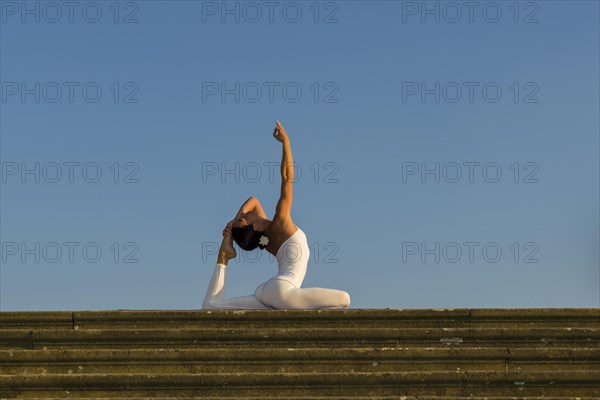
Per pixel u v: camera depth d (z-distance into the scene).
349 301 13.65
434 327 12.79
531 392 11.42
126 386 11.41
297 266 13.95
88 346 12.38
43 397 11.38
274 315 12.82
